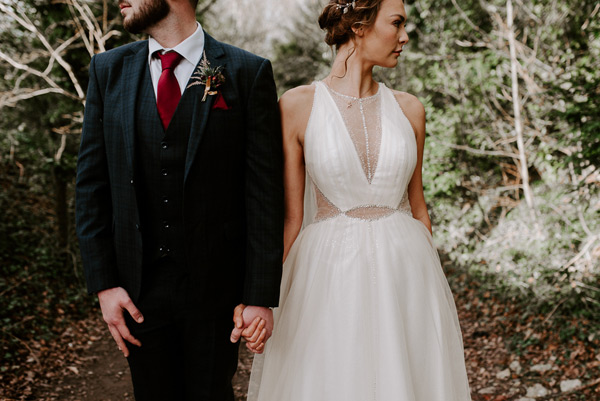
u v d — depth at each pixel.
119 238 1.81
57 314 5.19
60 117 6.21
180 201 1.77
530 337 4.30
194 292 1.81
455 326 2.17
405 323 1.98
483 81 7.08
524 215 6.49
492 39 6.87
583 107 4.19
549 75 6.06
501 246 6.25
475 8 7.75
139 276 1.79
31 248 6.09
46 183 7.42
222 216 1.83
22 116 6.36
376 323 1.94
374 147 2.04
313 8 12.84
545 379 3.70
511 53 6.27
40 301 5.24
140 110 1.74
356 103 2.08
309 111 2.06
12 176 7.11
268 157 1.84
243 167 1.87
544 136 5.99
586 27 5.85
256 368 2.19
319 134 2.02
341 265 1.98
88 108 1.83
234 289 1.91
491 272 5.88
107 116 1.78
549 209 6.06
